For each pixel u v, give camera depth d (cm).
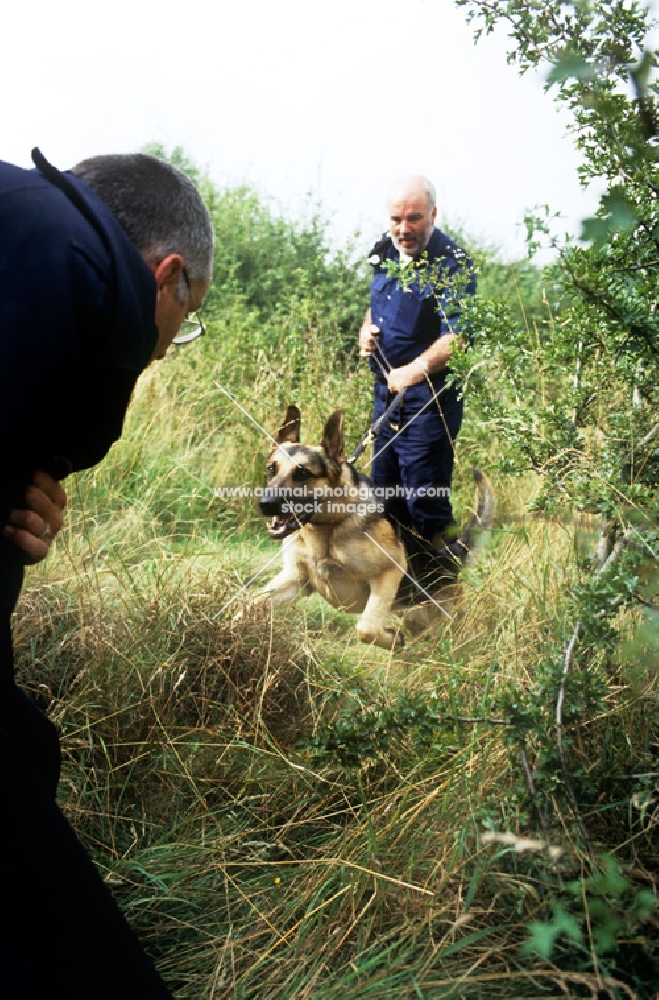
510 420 255
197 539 440
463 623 319
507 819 212
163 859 237
